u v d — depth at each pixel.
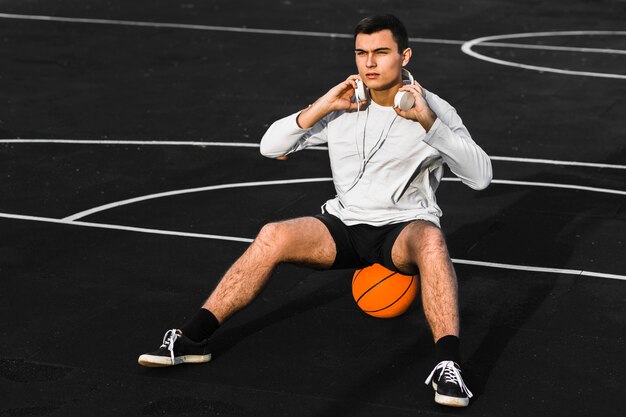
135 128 11.89
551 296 7.02
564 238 8.23
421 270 5.64
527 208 8.98
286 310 6.75
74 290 7.09
